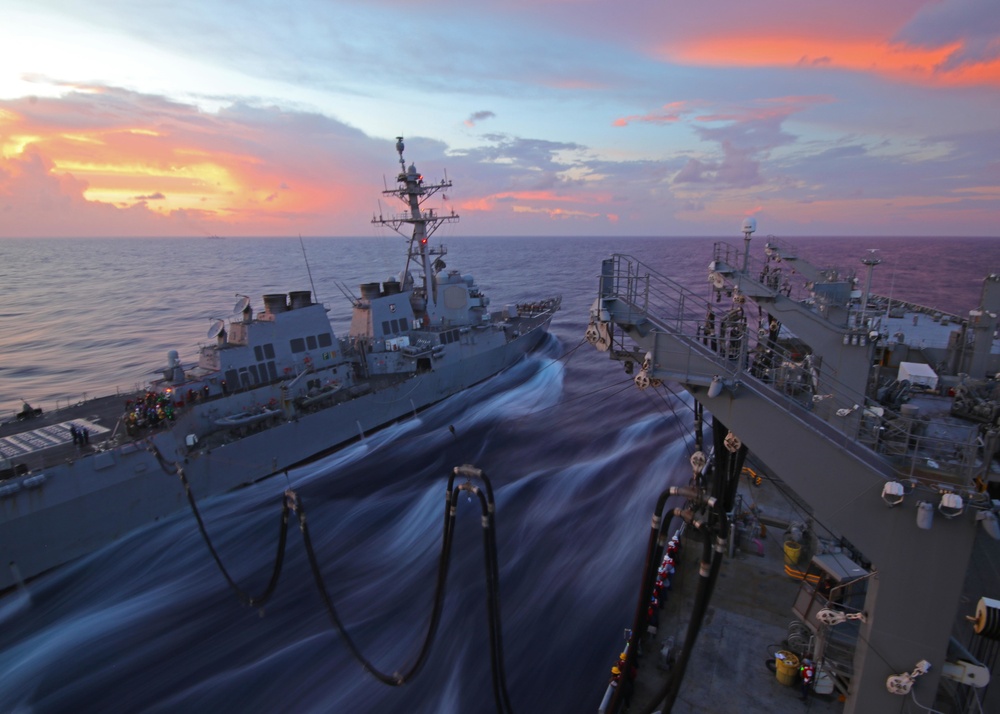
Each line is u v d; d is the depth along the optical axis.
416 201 40.53
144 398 25.80
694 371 10.57
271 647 17.16
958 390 18.61
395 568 21.17
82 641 17.67
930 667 8.52
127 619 18.69
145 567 21.61
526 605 18.44
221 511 25.44
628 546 21.62
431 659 16.27
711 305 11.40
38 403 42.41
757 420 9.84
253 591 20.08
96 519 21.78
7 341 63.19
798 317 18.66
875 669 8.94
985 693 11.70
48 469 20.39
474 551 21.84
